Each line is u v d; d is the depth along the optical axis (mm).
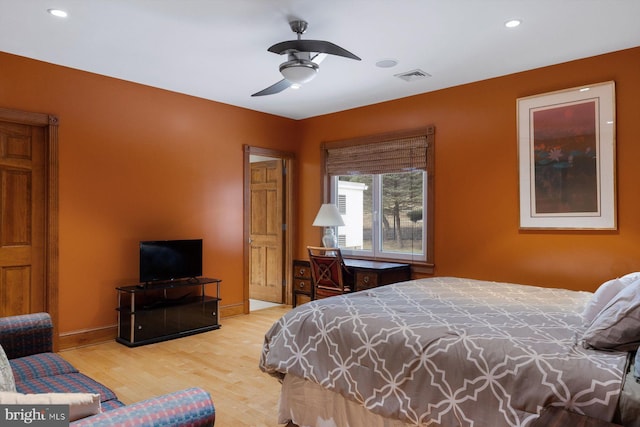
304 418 2412
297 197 6121
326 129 5797
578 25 3102
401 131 4969
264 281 6340
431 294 2943
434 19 3012
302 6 2836
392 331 2137
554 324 2180
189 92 4805
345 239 5719
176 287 4480
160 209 4633
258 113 5629
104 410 1738
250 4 2816
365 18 3002
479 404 1780
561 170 3838
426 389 1932
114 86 4289
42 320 2354
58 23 3094
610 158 3584
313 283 5137
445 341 1965
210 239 5082
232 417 2633
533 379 1686
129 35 3305
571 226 3775
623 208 3531
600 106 3633
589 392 1567
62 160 3943
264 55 3715
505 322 2201
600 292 2234
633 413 1469
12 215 3756
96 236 4160
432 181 4699
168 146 4707
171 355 3807
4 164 3711
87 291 4098
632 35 3277
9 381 1557
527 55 3684
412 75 4199
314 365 2322
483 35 3277
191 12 2930
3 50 3594
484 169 4324
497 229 4230
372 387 2096
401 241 5133
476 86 4391
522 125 4059
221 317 5180
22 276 3805
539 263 3965
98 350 3938
